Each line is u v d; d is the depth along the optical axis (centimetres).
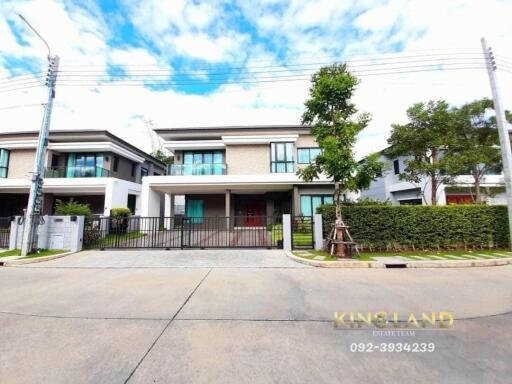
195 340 302
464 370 242
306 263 745
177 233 1401
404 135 1171
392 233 891
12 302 441
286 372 239
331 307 407
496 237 928
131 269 702
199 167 1675
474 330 327
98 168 1692
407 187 1833
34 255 857
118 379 230
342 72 812
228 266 725
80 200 1934
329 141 758
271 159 1695
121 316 377
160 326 342
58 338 310
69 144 1705
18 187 1672
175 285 541
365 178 775
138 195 1933
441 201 1636
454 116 1107
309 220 1014
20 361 260
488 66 950
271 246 992
